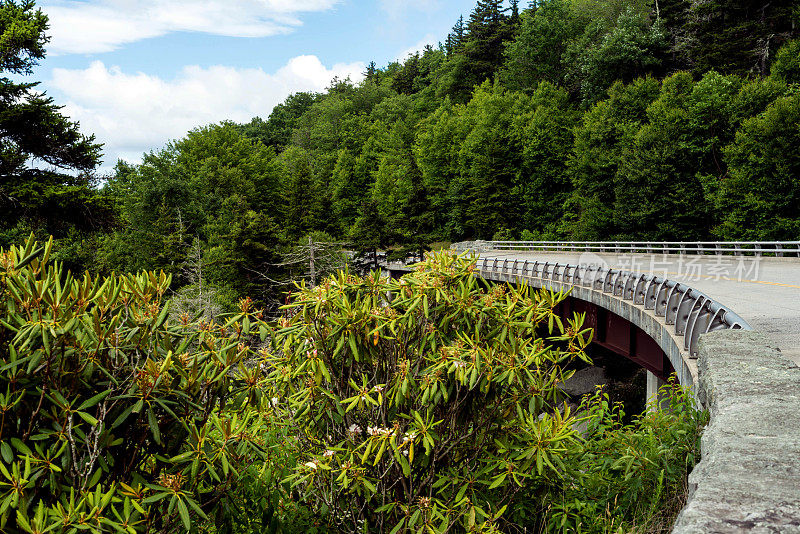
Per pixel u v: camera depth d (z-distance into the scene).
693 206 46.00
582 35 79.69
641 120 54.78
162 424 3.46
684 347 8.66
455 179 73.75
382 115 127.38
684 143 45.75
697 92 46.44
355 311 3.97
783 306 12.58
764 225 38.72
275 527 3.89
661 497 3.80
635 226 49.72
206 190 74.88
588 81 68.81
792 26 51.19
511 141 66.94
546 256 41.44
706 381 3.91
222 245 45.91
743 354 4.31
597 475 4.18
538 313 4.15
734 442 2.36
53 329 2.90
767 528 1.62
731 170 41.00
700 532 1.63
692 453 3.76
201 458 3.33
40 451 2.85
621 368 29.34
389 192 84.62
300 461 4.20
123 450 3.37
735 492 1.85
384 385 4.07
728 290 16.11
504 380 4.04
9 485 2.73
